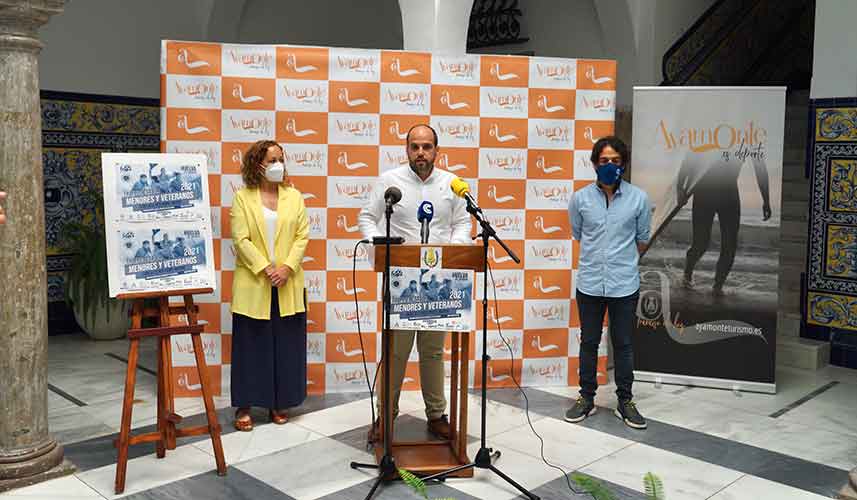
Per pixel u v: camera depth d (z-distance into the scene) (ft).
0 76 11.43
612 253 14.75
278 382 14.42
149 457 12.98
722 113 16.80
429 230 13.12
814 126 19.88
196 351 12.34
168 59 15.33
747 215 16.87
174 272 12.37
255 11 25.55
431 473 12.15
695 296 17.28
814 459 13.21
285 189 14.61
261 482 12.03
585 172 17.01
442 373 13.96
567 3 25.11
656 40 23.39
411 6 16.85
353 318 16.42
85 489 11.71
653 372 17.65
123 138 23.12
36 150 11.83
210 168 15.65
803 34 29.89
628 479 12.23
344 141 16.03
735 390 17.03
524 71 16.53
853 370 19.24
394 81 16.11
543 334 17.15
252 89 15.65
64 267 22.24
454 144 16.42
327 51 15.83
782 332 20.68
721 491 11.85
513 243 16.83
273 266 14.16
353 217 16.22
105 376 17.94
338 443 13.69
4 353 11.77
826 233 19.76
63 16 21.50
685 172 17.10
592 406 15.33
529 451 13.39
